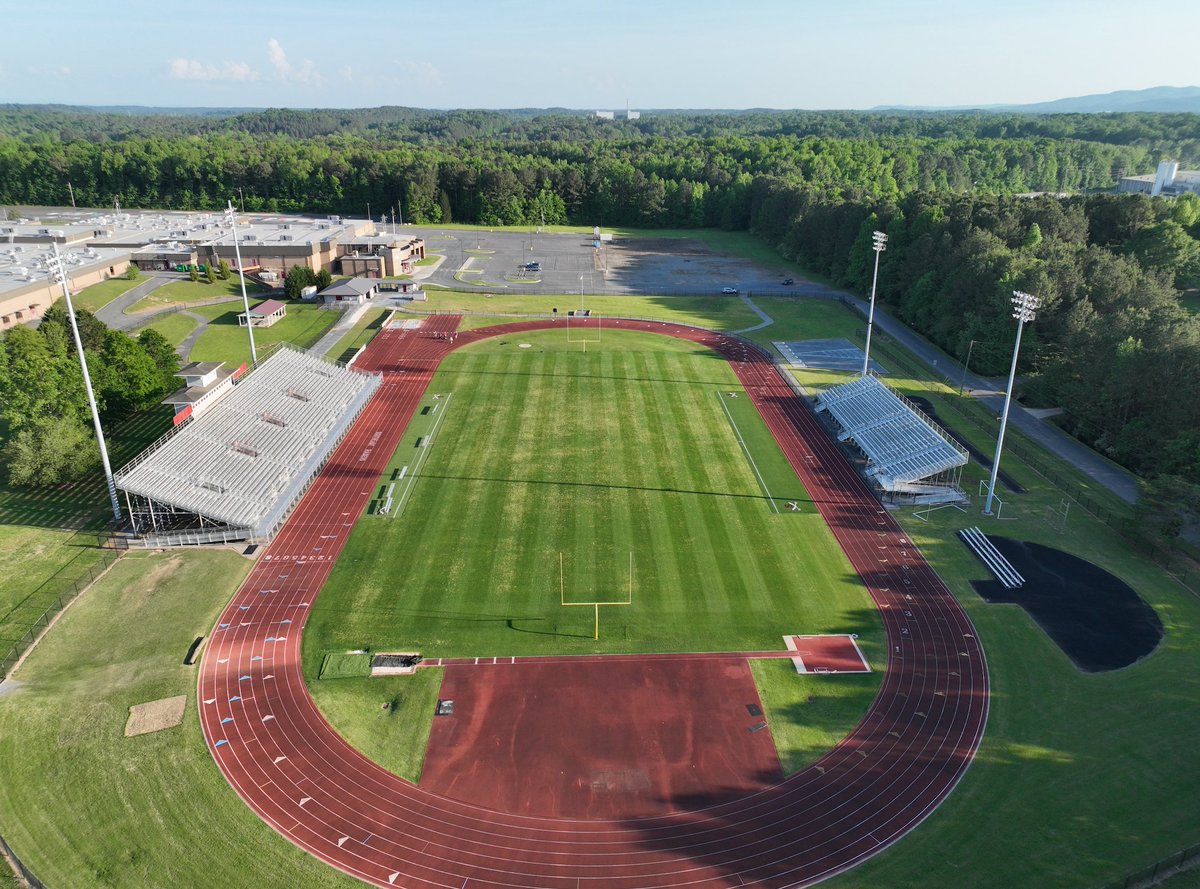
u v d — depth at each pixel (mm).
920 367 105938
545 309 131000
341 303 128750
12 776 40125
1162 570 58812
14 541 60531
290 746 42656
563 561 59438
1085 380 82000
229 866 35750
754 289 149250
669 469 74562
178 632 51250
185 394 72062
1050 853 36281
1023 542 62656
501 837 37625
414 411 87688
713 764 41781
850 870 35844
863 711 45469
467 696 46312
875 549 61844
